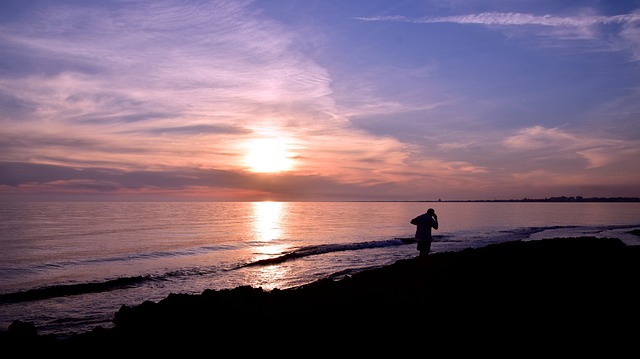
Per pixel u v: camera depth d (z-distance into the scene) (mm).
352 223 74375
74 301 15422
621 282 11398
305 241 39875
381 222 77562
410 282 11688
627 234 48562
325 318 8562
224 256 28797
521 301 9266
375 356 6398
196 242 38812
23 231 48719
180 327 8727
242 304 10398
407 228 59781
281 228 60250
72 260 27172
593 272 12945
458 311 8523
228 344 7582
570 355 6117
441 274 12562
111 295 16438
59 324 12461
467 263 14289
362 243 35094
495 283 11219
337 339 7281
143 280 19453
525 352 6262
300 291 12180
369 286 11781
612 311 8375
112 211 119625
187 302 10312
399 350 6562
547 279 11750
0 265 25141
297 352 6875
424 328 7531
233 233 49938
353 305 9367
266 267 23375
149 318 9562
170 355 7348
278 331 8039
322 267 23266
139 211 124312
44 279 20578
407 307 8930
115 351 7816
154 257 28594
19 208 135375
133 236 44375
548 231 53812
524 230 55375
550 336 6918
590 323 7582
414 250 31062
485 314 8250
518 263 14320
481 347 6512
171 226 61719
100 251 31719
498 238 41719
